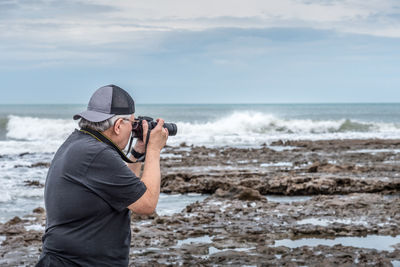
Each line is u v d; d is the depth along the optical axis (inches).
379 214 314.0
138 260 221.0
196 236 266.1
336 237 263.9
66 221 100.7
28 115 2623.0
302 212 320.8
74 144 103.6
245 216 311.1
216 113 3085.6
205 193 424.5
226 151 781.9
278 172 517.7
